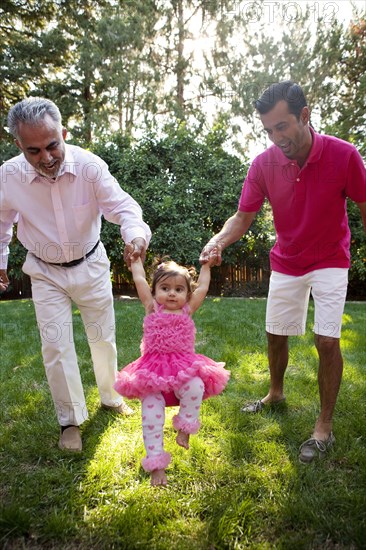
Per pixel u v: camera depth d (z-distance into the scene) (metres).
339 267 2.47
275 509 1.92
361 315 6.28
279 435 2.57
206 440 2.53
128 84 13.80
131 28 13.77
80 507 1.97
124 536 1.78
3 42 14.53
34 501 1.98
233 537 1.78
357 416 2.75
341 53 12.64
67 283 2.45
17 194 2.31
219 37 13.36
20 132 2.00
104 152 9.77
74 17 14.80
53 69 15.61
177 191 9.46
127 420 2.74
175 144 9.70
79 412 2.51
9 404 3.07
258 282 10.23
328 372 2.40
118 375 2.07
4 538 1.77
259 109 2.23
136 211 2.47
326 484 2.11
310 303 7.84
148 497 2.02
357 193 2.42
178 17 14.07
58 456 2.36
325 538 1.77
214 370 2.01
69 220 2.35
